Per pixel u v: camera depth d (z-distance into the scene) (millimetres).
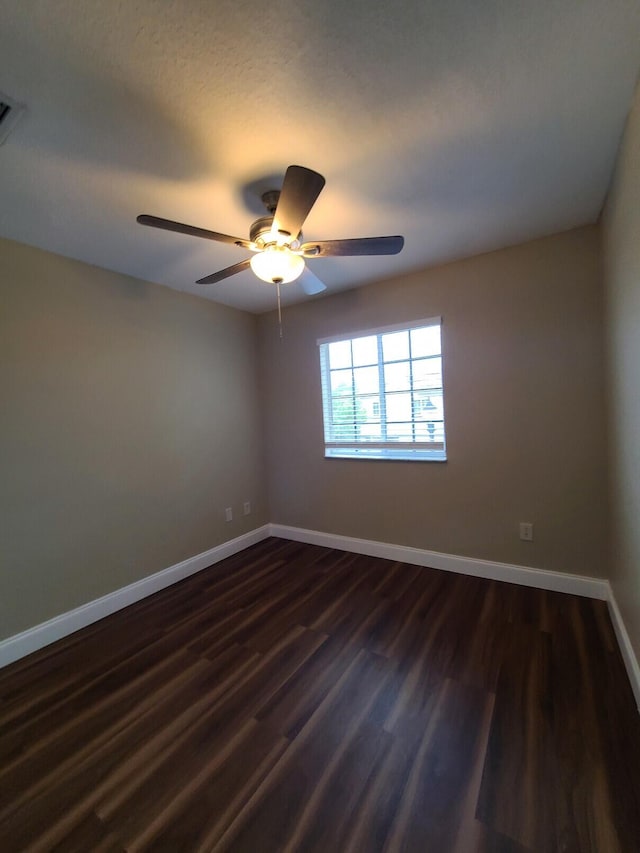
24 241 2047
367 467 3111
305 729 1442
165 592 2678
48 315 2168
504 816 1103
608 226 1824
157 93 1145
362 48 1046
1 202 1673
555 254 2268
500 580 2559
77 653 2008
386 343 2975
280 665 1819
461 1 938
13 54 1005
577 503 2301
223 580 2820
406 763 1283
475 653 1830
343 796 1182
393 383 2963
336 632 2066
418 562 2891
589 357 2217
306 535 3506
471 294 2547
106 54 1019
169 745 1399
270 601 2455
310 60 1070
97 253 2225
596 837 1037
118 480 2504
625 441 1651
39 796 1227
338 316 3146
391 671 1737
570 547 2336
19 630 2014
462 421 2637
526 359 2396
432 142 1429
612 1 946
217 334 3246
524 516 2465
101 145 1354
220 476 3252
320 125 1315
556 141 1451
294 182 1222
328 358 3305
